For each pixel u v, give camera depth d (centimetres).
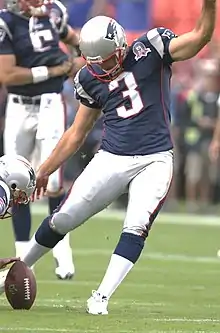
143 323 1659
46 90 2456
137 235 1759
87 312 1777
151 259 2875
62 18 2473
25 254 1869
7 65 2406
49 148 2453
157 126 1795
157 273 2548
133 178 1797
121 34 1766
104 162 1800
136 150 1786
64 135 1881
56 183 2400
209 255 3020
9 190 1738
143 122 1789
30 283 1772
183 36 1762
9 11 2416
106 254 2986
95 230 3662
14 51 2422
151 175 1777
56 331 1548
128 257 1755
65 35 2503
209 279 2445
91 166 1811
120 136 1792
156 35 1781
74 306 1886
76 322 1648
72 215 1803
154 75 1792
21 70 2412
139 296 2097
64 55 2459
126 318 1719
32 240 1861
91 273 2523
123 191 1817
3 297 1939
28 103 2467
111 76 1791
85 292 2144
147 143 1786
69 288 2214
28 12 2409
